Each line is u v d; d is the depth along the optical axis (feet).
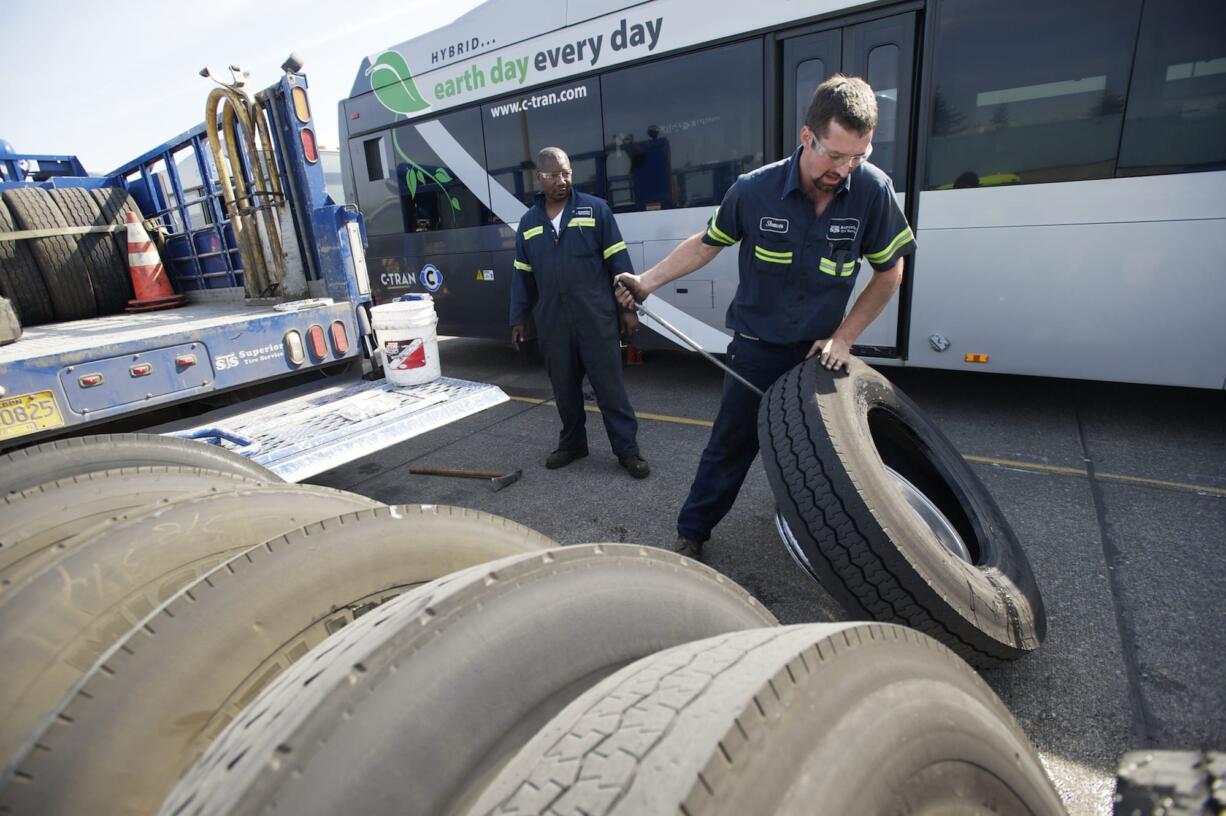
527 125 19.99
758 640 2.77
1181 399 15.93
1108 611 8.36
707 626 3.65
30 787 3.00
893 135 14.69
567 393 13.48
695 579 3.78
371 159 24.45
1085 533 10.22
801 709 2.26
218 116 12.58
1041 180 13.41
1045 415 15.53
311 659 3.04
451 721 2.64
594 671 3.12
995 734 2.90
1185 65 11.97
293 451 8.71
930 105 14.08
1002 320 14.39
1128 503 11.03
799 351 8.45
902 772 2.33
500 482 13.46
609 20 17.62
